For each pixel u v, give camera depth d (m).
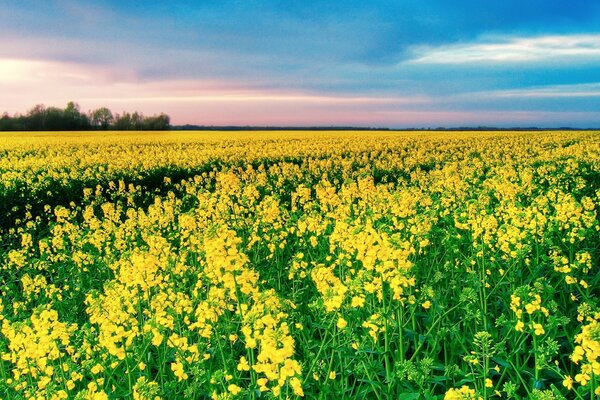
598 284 7.57
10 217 14.42
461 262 8.05
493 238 7.97
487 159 25.28
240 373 5.35
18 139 49.50
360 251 5.30
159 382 5.55
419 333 6.21
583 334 3.69
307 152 30.50
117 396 5.03
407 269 5.40
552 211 11.62
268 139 46.25
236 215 11.20
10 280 9.74
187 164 23.94
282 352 3.66
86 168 22.88
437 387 5.43
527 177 14.32
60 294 8.23
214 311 5.11
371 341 5.45
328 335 6.07
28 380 5.03
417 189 14.43
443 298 6.86
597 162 22.08
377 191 12.50
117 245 9.89
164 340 5.54
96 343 5.25
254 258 9.21
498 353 5.12
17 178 18.39
